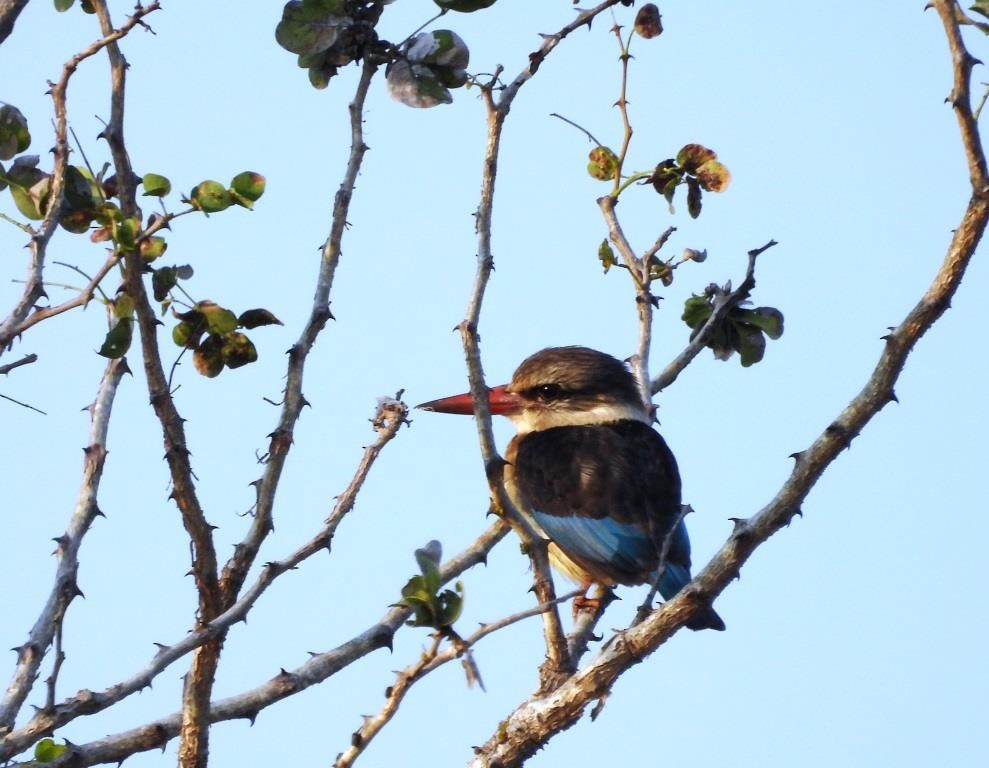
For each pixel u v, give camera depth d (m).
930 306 6.78
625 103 10.27
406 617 7.95
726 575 7.21
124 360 7.75
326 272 7.41
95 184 7.27
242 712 7.39
